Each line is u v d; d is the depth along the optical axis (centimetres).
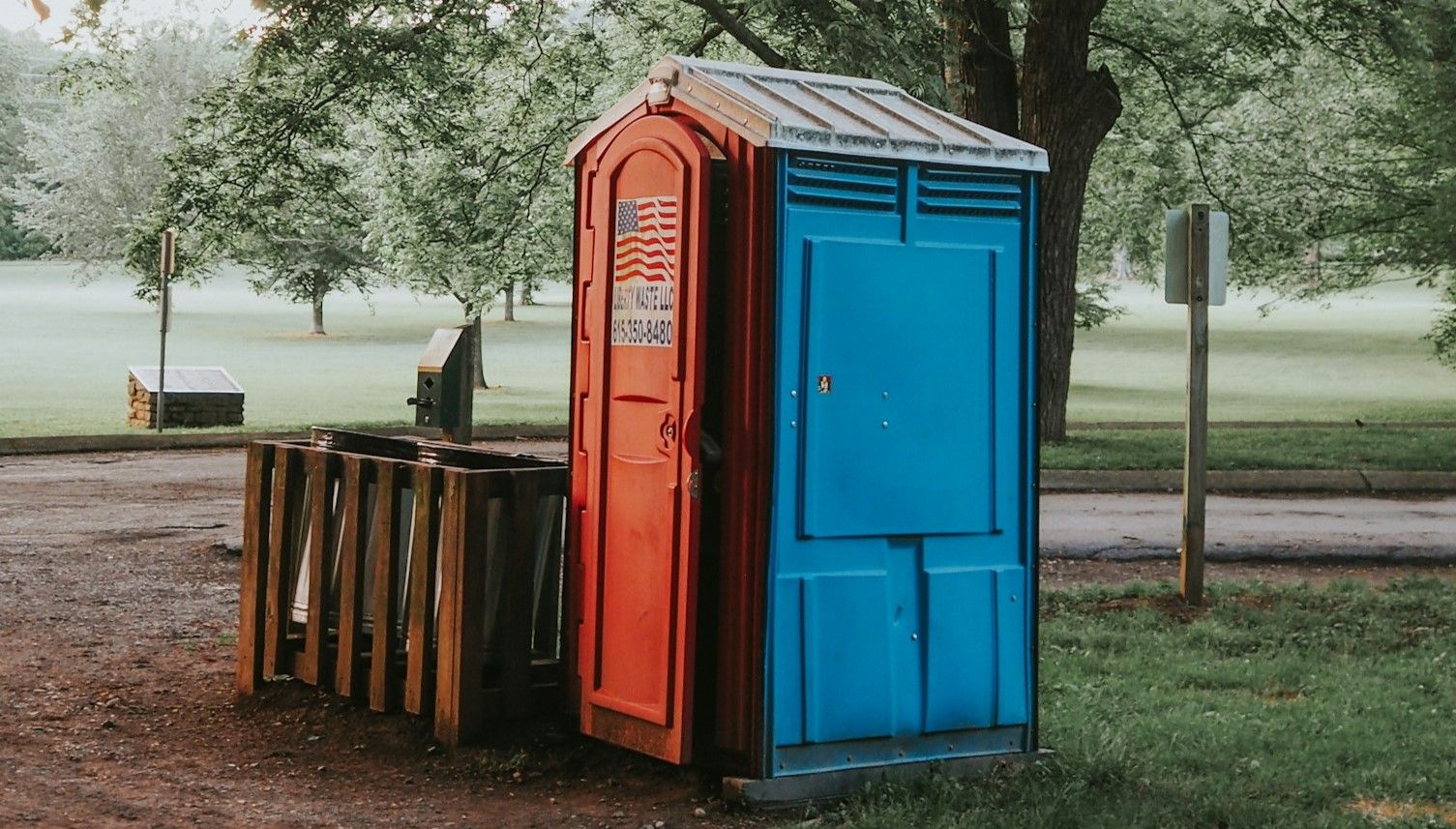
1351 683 834
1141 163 3288
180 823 566
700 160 585
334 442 770
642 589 608
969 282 614
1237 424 2791
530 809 594
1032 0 2016
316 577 728
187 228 2355
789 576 583
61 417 2722
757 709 581
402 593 703
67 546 1297
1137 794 598
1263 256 3275
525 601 668
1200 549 1082
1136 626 999
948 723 616
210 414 2539
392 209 2886
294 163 2278
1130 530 1468
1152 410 3369
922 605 611
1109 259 3938
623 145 623
